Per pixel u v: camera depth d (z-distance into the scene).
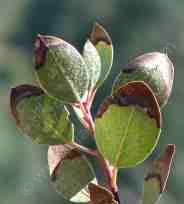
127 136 0.25
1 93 2.42
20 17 3.04
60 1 3.00
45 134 0.27
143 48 2.87
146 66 0.26
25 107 0.27
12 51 2.87
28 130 0.27
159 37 2.82
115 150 0.26
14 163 1.87
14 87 0.27
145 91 0.25
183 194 1.85
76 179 0.27
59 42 0.26
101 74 0.28
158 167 0.25
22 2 3.04
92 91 0.26
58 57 0.26
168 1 2.91
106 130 0.25
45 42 0.26
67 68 0.26
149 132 0.25
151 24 2.91
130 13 2.90
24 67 2.67
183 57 2.34
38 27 3.05
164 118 2.26
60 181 0.27
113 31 2.96
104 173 0.26
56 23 3.04
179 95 2.30
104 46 0.28
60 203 1.08
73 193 0.27
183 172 1.89
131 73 0.26
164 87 0.26
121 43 2.90
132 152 0.25
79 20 3.05
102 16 3.02
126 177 1.65
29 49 2.95
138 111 0.25
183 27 2.85
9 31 3.02
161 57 0.26
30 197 1.08
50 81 0.26
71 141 0.27
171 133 2.23
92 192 0.25
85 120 0.26
